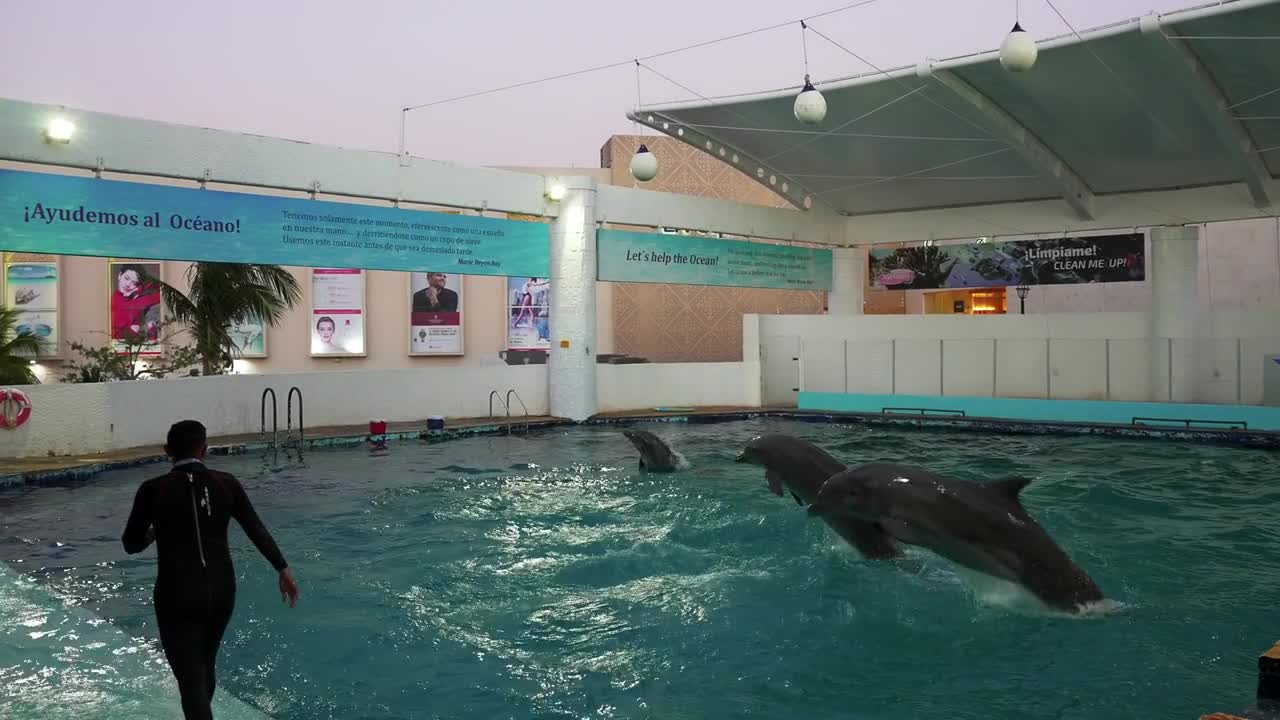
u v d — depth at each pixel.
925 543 6.41
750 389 21.64
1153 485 11.20
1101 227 20.38
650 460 12.41
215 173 15.02
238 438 15.15
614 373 20.27
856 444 15.52
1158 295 19.55
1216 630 5.93
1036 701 4.91
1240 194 18.64
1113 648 5.63
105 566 7.72
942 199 22.11
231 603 4.39
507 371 19.16
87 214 13.82
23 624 6.18
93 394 13.55
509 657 5.66
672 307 28.52
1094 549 8.02
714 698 5.02
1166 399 18.42
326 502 10.45
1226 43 13.70
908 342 20.58
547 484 11.52
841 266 23.58
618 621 6.33
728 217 21.41
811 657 5.62
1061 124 17.34
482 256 18.25
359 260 16.69
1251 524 9.01
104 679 5.18
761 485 11.22
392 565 7.79
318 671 5.41
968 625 6.10
